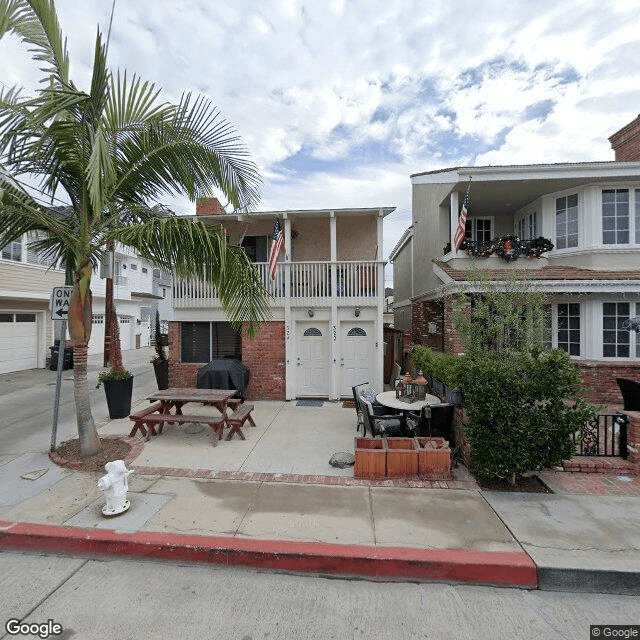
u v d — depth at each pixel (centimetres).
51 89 409
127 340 2395
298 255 1123
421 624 273
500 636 262
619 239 941
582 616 283
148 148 545
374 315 950
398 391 677
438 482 477
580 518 392
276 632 263
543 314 523
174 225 484
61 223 513
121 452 570
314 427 718
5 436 661
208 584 315
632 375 863
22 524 378
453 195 1018
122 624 269
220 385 820
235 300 573
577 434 545
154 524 379
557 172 934
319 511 406
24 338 1476
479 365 474
